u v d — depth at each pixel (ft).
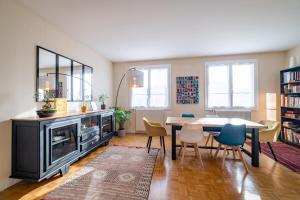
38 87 8.27
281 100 13.76
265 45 12.88
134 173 7.98
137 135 16.37
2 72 6.65
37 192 6.38
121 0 7.03
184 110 16.53
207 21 8.93
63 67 10.18
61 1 7.08
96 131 11.23
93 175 7.78
